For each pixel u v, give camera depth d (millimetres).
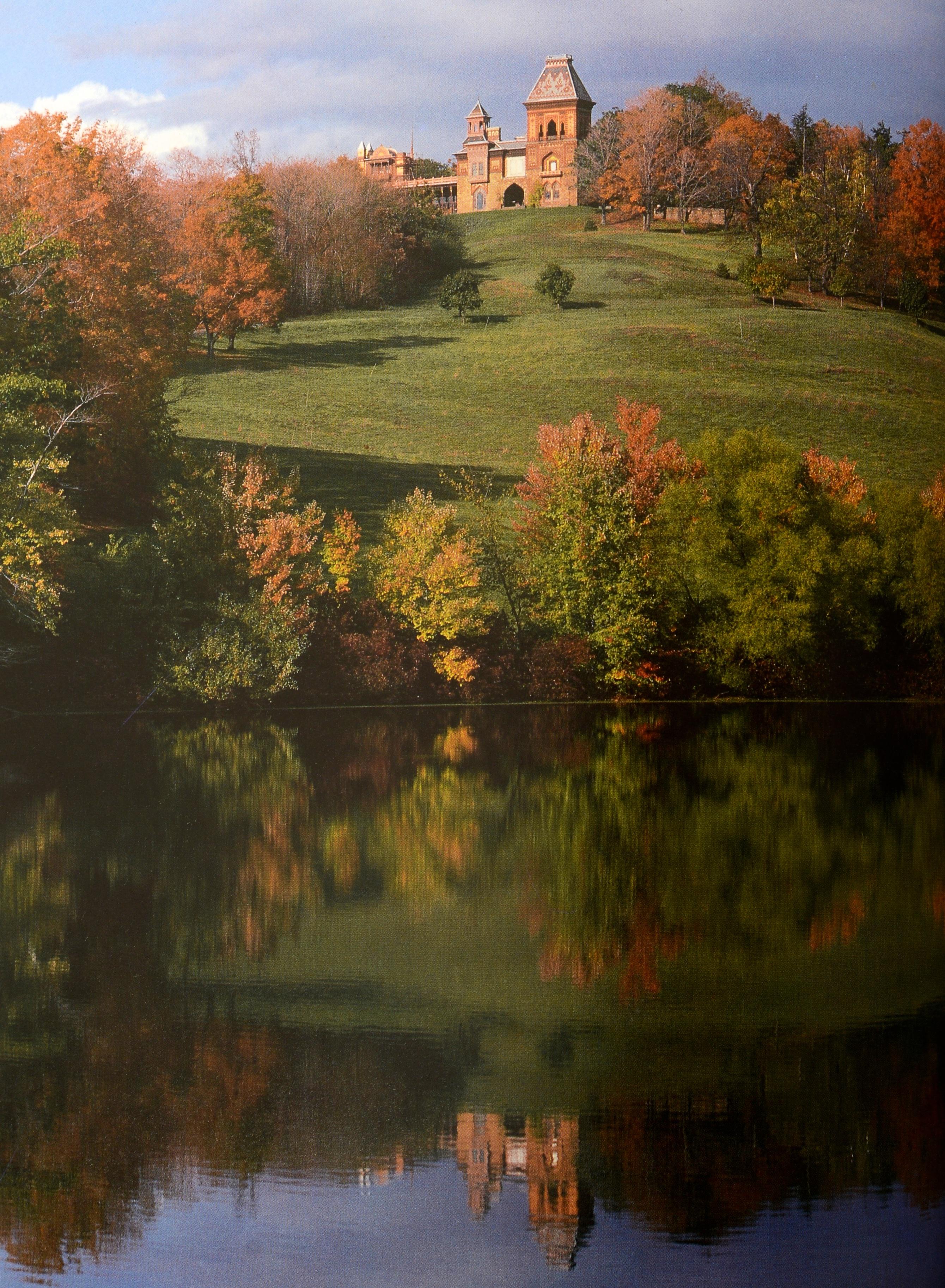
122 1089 14047
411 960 18547
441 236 169625
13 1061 14648
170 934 19641
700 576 47781
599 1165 12422
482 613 44875
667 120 165000
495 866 23953
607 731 39375
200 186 107938
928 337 114062
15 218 44125
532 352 103000
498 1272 10602
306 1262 10750
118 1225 11406
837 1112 13445
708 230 166500
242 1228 11320
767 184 159125
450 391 91562
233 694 41438
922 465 77438
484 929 20125
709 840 26094
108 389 46781
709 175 164750
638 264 141250
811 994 17078
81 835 25641
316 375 96000
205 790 30234
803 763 34312
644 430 50062
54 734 36844
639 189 165125
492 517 48375
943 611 47656
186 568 42188
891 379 98500
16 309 42625
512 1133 12820
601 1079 14234
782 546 45875
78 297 50344
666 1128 13102
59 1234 11312
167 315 57375
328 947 19031
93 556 43781
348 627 44438
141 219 61000
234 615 41125
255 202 108375
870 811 28547
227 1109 13398
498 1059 14742
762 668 48062
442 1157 12461
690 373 96312
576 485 46281
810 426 84875
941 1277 10578
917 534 47844
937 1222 11430
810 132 166500
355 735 37875
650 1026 15875
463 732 38844
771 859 24516
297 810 28297
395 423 82750
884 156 153875
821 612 47781
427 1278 10602
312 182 143500
